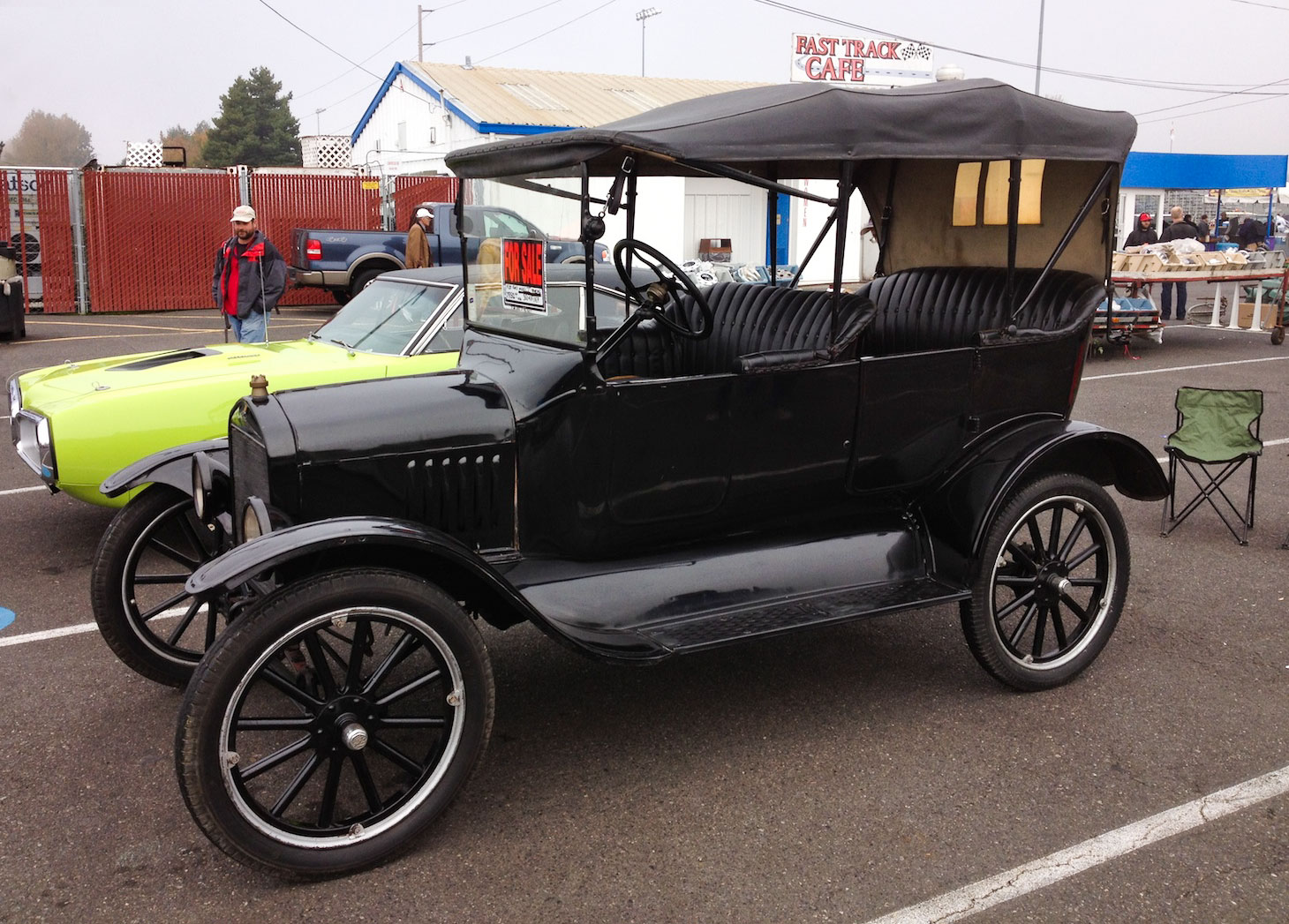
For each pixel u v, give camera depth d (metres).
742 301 4.16
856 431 3.59
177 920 2.61
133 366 5.64
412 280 6.08
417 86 21.83
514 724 3.63
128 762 3.38
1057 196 4.05
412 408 3.17
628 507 3.33
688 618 3.37
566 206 3.30
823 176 4.76
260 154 71.62
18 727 3.60
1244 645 4.25
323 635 4.25
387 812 2.82
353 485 3.07
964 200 4.39
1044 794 3.15
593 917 2.61
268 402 3.20
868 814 3.06
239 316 8.16
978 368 3.75
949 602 3.64
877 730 3.56
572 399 3.19
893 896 2.69
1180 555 5.37
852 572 3.68
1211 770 3.29
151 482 3.66
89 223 15.84
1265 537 5.65
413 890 2.73
